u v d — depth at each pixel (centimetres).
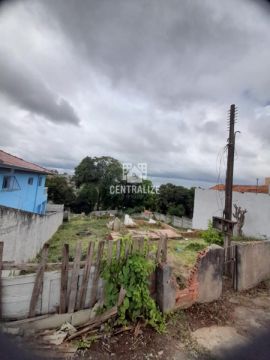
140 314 454
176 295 509
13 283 393
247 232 1742
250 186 2444
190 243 1088
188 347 414
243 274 664
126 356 376
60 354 362
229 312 546
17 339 374
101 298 448
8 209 677
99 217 2450
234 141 834
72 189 3762
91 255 445
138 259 470
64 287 426
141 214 3114
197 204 2114
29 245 893
